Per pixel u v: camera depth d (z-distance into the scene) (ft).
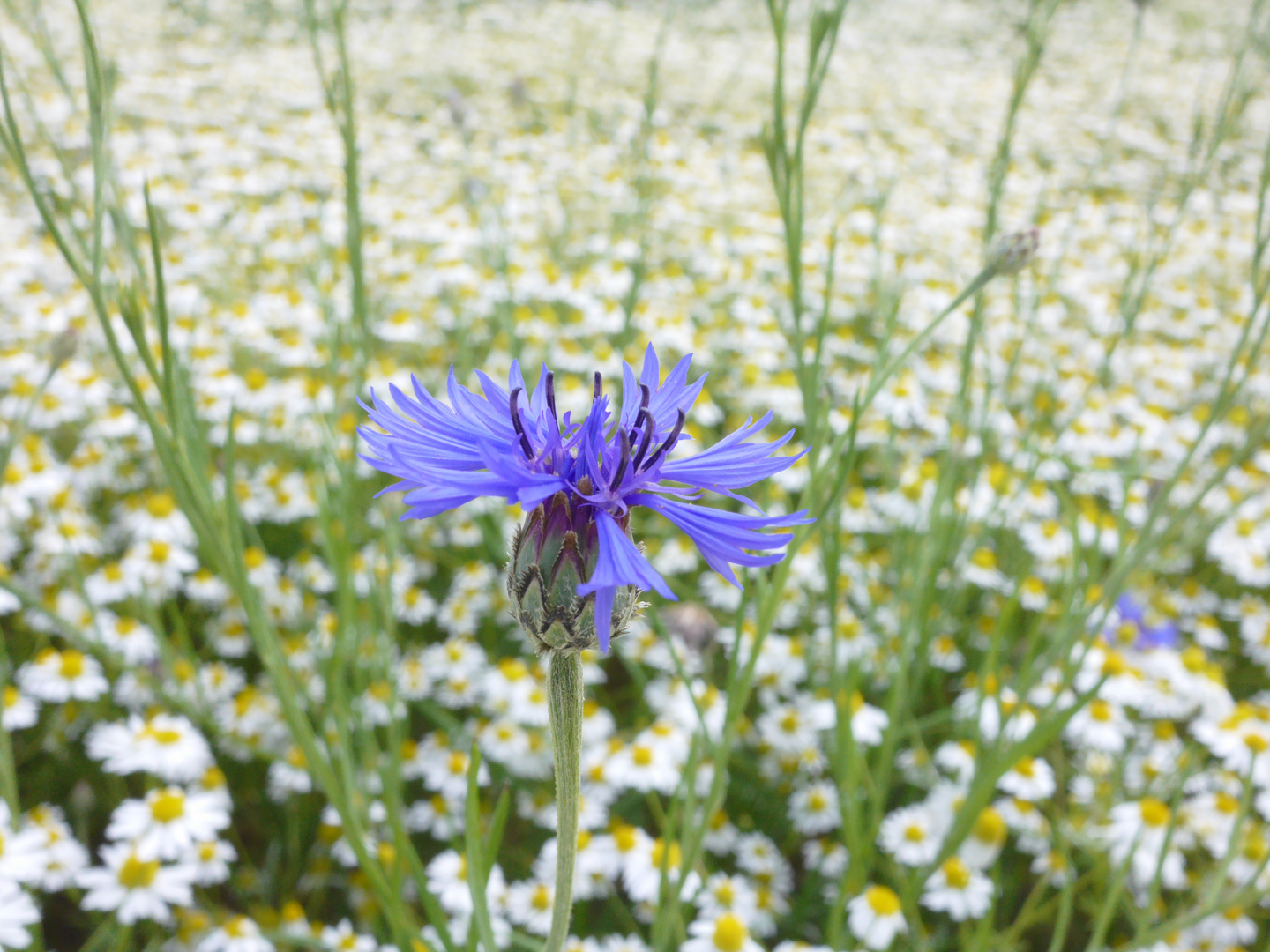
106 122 0.47
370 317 1.30
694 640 0.88
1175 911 0.79
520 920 0.77
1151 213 0.85
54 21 2.60
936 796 0.81
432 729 0.99
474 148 2.22
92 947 0.68
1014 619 1.07
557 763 0.34
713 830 0.86
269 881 0.84
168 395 0.49
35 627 0.92
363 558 1.05
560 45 3.46
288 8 3.40
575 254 1.69
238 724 0.89
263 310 1.39
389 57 3.06
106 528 1.10
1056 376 1.33
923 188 2.16
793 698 0.99
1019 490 0.84
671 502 0.33
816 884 0.84
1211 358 1.58
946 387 1.37
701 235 1.81
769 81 3.15
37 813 0.76
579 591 0.30
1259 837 0.81
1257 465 1.31
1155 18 4.51
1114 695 0.88
